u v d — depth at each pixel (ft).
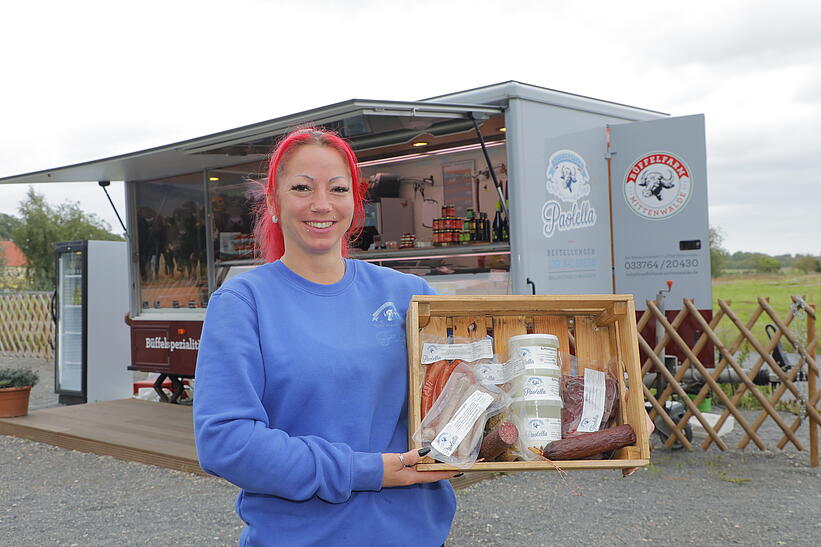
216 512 15.65
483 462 5.44
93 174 26.81
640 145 21.06
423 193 26.86
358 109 16.48
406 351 5.81
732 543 13.21
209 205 27.66
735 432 21.89
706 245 20.34
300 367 5.28
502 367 5.86
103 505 16.42
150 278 29.30
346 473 5.03
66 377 31.89
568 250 20.04
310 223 5.57
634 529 13.98
